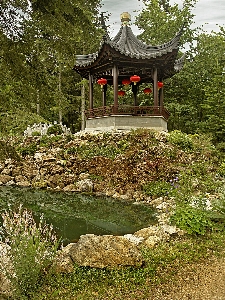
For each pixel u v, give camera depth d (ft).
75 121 106.32
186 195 26.23
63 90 82.48
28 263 14.57
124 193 38.42
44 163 47.11
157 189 36.32
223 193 26.37
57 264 16.34
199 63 80.89
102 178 42.11
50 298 14.19
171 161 41.14
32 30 26.25
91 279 15.65
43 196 39.11
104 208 33.22
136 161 41.78
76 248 17.15
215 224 22.49
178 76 77.92
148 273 16.37
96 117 53.36
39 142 52.70
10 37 25.79
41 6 25.70
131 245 17.70
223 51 81.10
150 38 84.28
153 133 47.11
